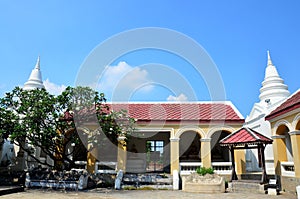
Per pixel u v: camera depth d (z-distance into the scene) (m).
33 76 24.39
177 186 15.29
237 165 17.77
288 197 12.62
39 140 14.80
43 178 15.73
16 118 14.84
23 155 18.83
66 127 15.30
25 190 13.91
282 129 15.38
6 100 15.23
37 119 14.57
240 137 15.90
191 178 15.37
